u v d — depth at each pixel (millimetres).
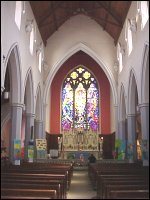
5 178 8773
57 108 32281
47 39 28422
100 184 9758
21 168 12867
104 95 32625
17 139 17422
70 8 24375
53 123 31922
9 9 14477
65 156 28312
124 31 23969
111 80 28094
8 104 22594
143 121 17578
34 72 22734
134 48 20062
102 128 31859
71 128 31531
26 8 19016
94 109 32375
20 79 17672
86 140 29078
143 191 6051
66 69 33125
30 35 21453
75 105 32438
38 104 26703
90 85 33031
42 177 8898
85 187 14008
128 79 22297
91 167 16938
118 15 24453
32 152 21109
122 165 16969
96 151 28375
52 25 26906
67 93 32781
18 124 17703
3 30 13289
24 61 18734
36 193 5949
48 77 28000
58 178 8750
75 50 28328
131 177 9250
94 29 28688
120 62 26531
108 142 31406
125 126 26453
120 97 26641
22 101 18188
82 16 28812
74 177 19125
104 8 23750
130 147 22016
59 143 29188
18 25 17125
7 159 18250
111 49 28391
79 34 28531
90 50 28281
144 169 12859
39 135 26578
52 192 5938
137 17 18891
